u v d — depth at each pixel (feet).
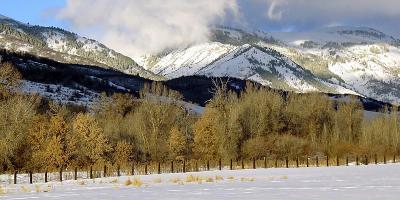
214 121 348.79
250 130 374.63
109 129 346.13
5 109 279.90
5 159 270.87
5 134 274.77
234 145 348.38
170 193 113.91
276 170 222.48
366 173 181.47
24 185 164.76
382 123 417.49
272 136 371.35
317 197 97.71
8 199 108.68
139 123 353.72
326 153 371.76
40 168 278.87
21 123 279.28
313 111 415.64
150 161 331.98
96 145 300.81
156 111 357.00
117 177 197.47
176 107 379.35
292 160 330.95
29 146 283.59
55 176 217.97
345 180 146.51
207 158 339.16
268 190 116.16
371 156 339.16
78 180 184.96
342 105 445.78
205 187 130.93
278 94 416.87
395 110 440.04
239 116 368.27
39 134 285.84
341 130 422.00
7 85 328.08
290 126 408.87
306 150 372.38
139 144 347.56
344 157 353.72
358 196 98.48
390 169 209.56
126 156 317.01
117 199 102.42
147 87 385.29
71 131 296.71
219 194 108.27
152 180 169.27
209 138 344.08
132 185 147.13
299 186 127.13
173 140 338.13
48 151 280.92
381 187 119.24
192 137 368.48
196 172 225.15
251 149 350.02
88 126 301.84
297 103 421.18
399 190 110.63
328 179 152.76
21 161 279.69
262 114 381.60
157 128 353.10
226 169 254.88
